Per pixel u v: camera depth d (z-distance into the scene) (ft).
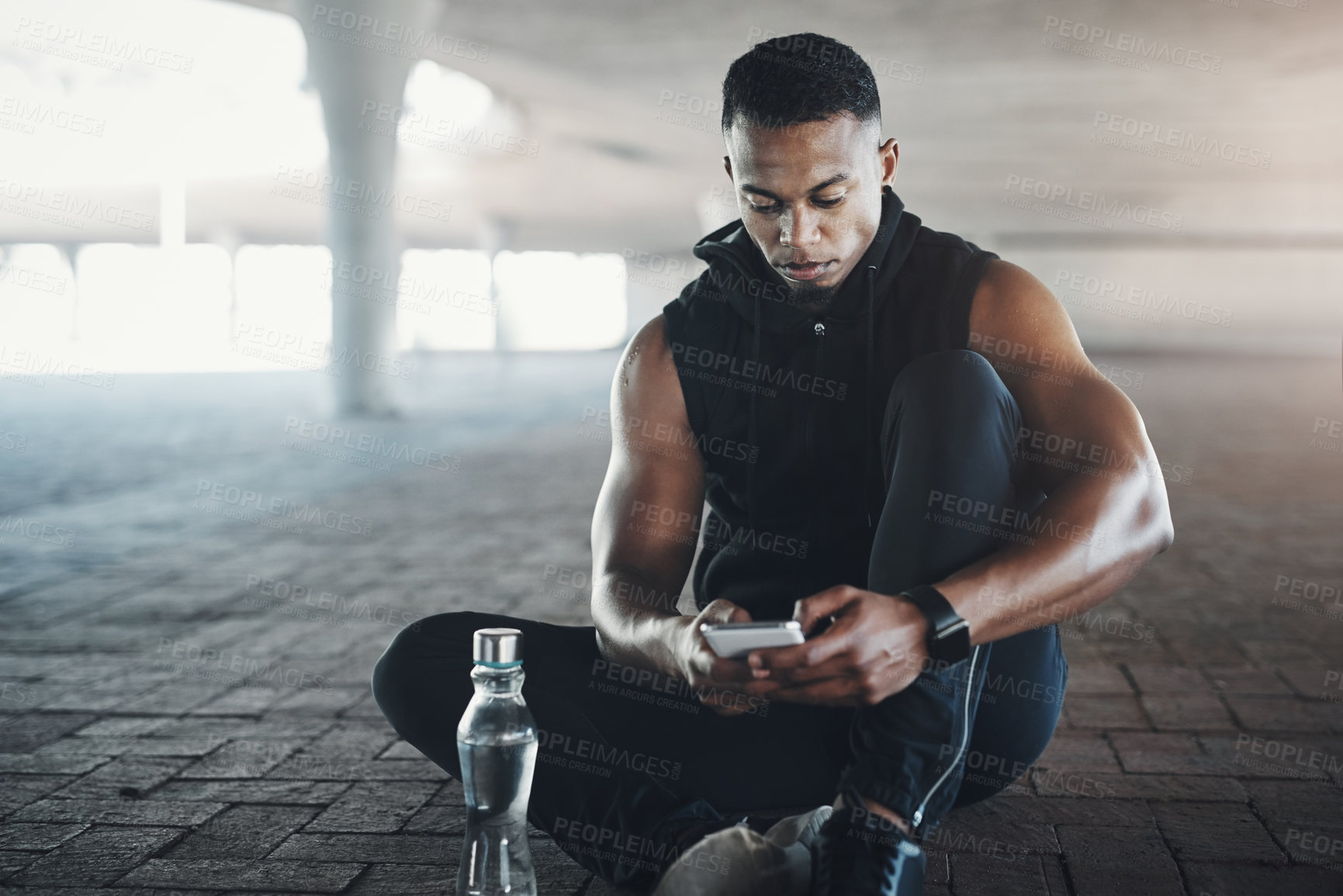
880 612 3.57
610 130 70.74
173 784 6.76
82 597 13.08
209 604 12.66
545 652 4.97
